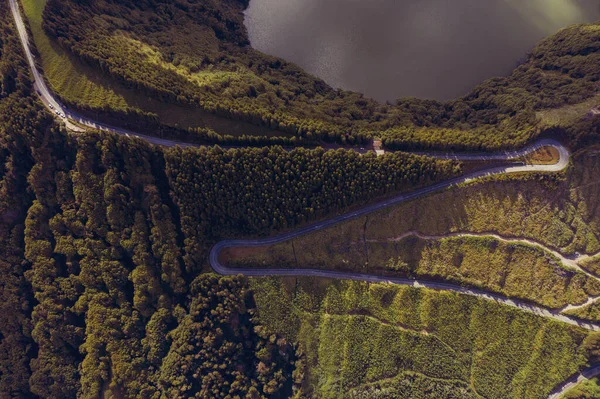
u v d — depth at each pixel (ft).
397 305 373.81
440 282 374.22
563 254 355.77
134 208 373.61
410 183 366.84
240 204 363.35
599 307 344.49
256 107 377.30
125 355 368.27
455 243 367.86
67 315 371.76
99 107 362.74
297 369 376.27
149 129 374.02
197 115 374.63
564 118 360.28
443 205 370.94
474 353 363.97
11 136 356.79
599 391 337.72
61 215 371.76
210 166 355.36
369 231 377.50
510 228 362.74
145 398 359.25
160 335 373.40
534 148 363.35
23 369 374.43
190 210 366.02
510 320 360.48
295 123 371.35
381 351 372.38
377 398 364.99
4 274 374.02
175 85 372.38
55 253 378.53
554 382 346.13
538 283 356.38
